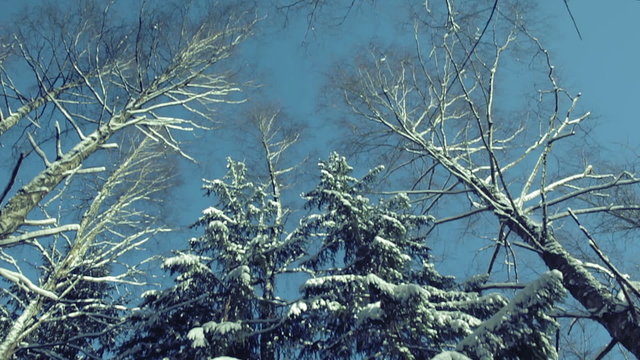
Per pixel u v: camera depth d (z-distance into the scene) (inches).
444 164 362.6
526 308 225.6
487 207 361.7
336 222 378.3
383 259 331.6
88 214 449.1
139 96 373.1
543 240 306.0
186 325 373.4
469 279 360.8
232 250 389.7
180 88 414.3
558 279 223.0
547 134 350.9
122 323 377.4
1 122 313.6
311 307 317.1
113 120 336.8
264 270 389.1
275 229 451.8
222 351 313.7
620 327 246.4
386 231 364.5
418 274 381.7
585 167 396.5
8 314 455.5
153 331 368.5
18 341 354.3
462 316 289.3
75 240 425.4
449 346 288.2
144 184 506.0
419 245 390.0
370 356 280.7
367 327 277.9
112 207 466.9
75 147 291.4
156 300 370.6
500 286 324.5
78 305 486.6
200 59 417.1
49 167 269.0
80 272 461.1
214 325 316.8
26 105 334.3
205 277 362.3
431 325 281.7
